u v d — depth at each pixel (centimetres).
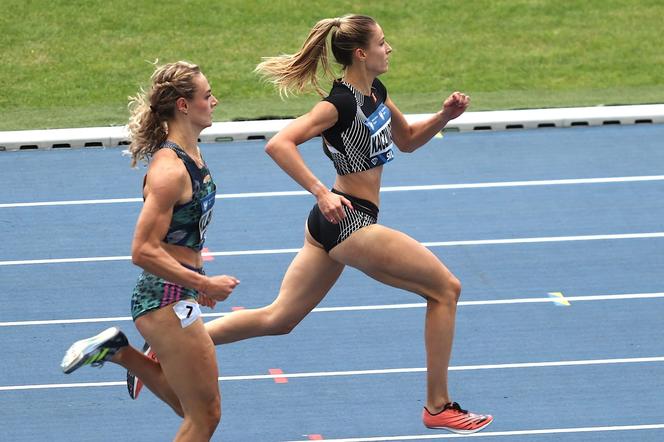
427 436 2658
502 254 3606
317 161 4316
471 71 5253
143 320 2014
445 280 2203
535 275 3466
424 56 5369
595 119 4666
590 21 5662
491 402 2800
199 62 5284
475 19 5650
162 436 2664
